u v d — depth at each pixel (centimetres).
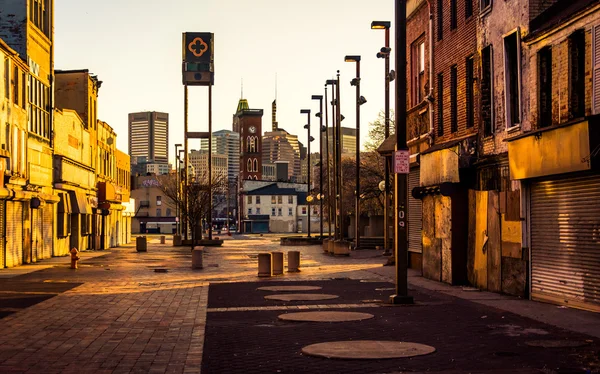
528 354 1041
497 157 2031
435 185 2405
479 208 2119
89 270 3244
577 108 1648
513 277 1878
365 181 7288
